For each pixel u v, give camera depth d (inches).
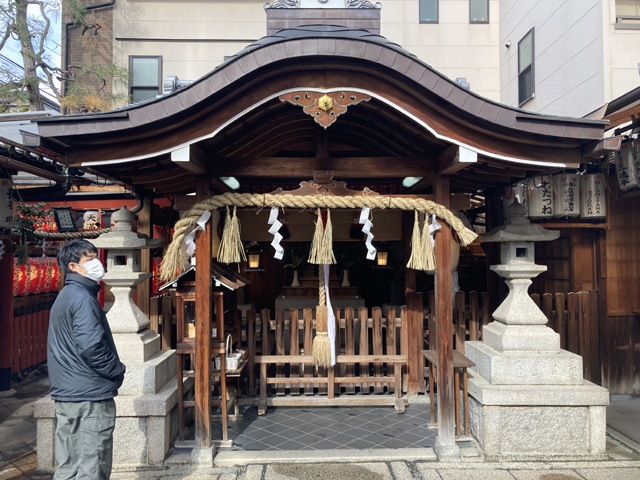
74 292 114.5
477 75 406.9
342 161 163.2
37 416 150.6
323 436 177.5
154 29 409.4
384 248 309.1
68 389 113.0
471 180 197.9
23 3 415.8
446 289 161.5
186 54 410.0
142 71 409.4
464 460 156.2
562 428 159.0
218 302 167.9
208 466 152.7
